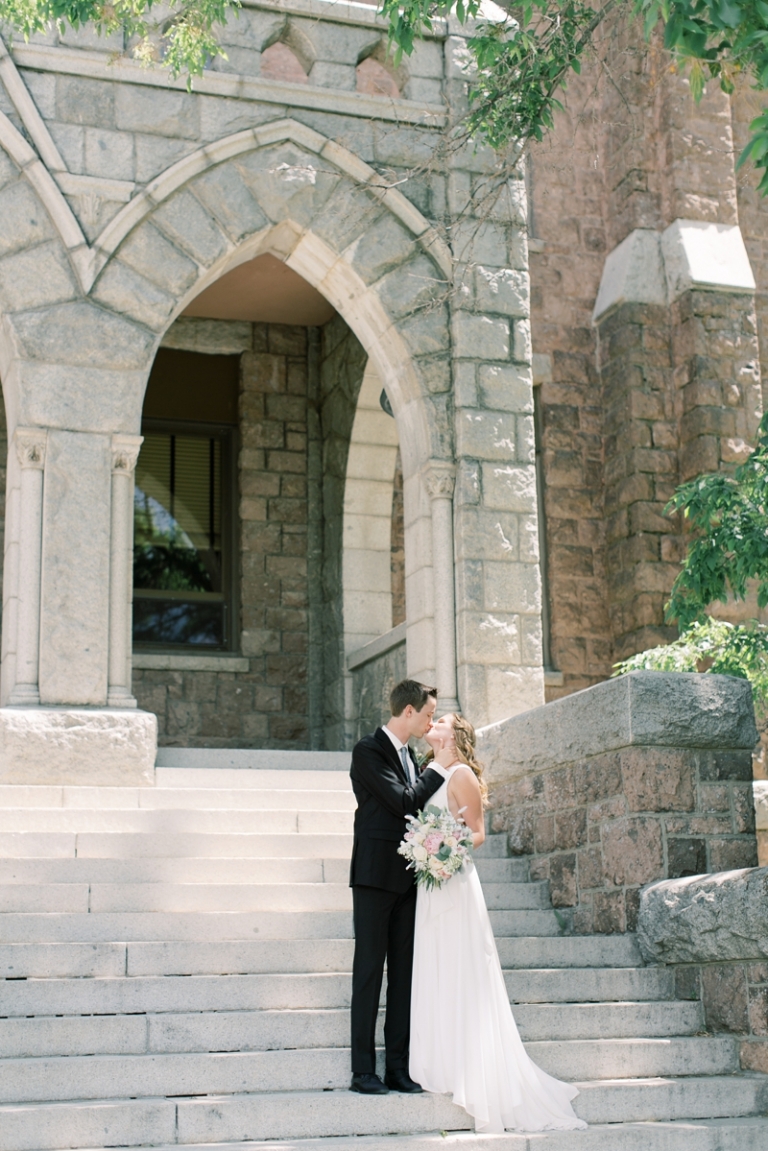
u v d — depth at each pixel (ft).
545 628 47.62
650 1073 20.76
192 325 45.80
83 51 31.81
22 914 21.47
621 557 47.19
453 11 35.40
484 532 33.22
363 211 33.78
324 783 30.37
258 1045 19.57
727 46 19.26
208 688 43.62
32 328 30.45
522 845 27.94
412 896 19.83
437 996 18.99
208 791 28.22
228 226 32.48
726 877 21.71
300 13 34.12
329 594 44.37
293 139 33.27
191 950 21.06
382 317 33.96
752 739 24.77
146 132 32.14
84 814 25.94
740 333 47.39
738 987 21.56
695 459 46.11
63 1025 18.86
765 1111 20.25
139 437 30.78
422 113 34.65
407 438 34.53
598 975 22.39
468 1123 18.53
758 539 28.91
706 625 31.76
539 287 49.39
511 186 35.22
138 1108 17.33
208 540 45.39
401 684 20.51
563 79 28.07
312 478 46.01
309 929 22.79
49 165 31.12
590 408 49.14
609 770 24.98
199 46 27.73
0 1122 16.80
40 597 29.58
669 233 48.32
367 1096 18.40
